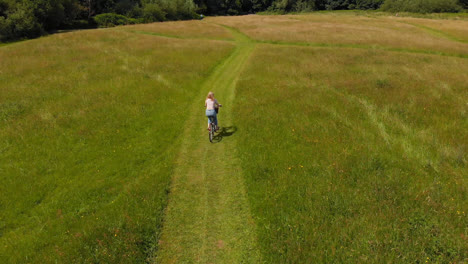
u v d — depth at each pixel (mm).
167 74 20266
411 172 8727
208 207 8031
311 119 12789
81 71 20547
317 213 7164
